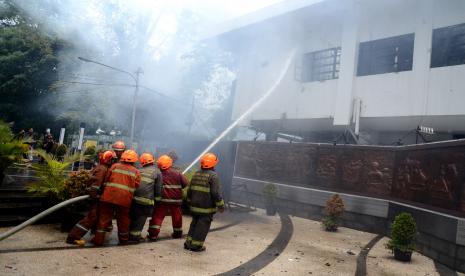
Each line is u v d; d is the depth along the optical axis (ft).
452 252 22.33
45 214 16.46
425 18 41.19
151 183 21.04
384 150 33.76
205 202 20.51
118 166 19.54
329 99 49.29
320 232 31.86
